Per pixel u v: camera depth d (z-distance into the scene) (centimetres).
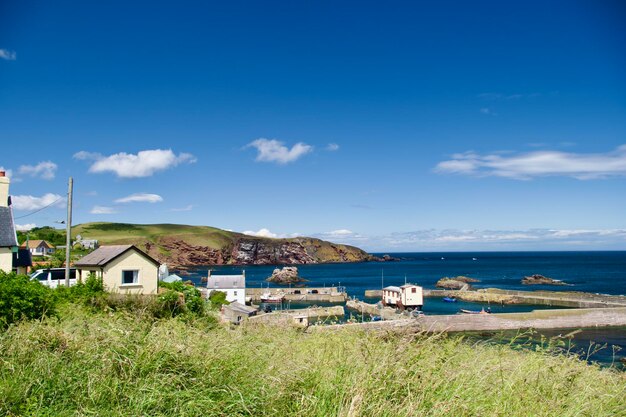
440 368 567
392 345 598
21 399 493
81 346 626
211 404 482
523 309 8562
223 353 619
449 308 8831
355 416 438
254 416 474
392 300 8638
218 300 6122
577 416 516
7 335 667
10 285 1226
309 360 614
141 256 2922
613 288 12306
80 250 8919
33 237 9125
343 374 536
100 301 1773
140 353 574
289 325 1013
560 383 611
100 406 479
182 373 541
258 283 15762
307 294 10700
